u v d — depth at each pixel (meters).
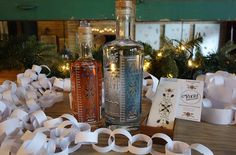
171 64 0.82
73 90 0.42
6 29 1.39
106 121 0.42
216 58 0.91
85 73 0.41
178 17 1.10
